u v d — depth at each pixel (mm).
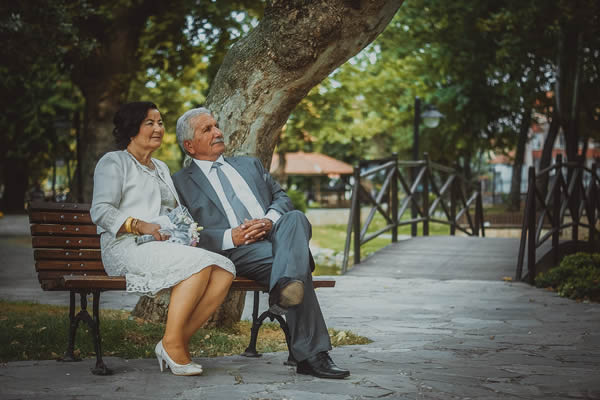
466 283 8750
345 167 47406
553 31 21188
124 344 4449
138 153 4125
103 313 5863
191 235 3891
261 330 5539
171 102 23500
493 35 23156
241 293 5531
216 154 4359
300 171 44469
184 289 3709
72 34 13203
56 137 31719
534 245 8984
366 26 5070
